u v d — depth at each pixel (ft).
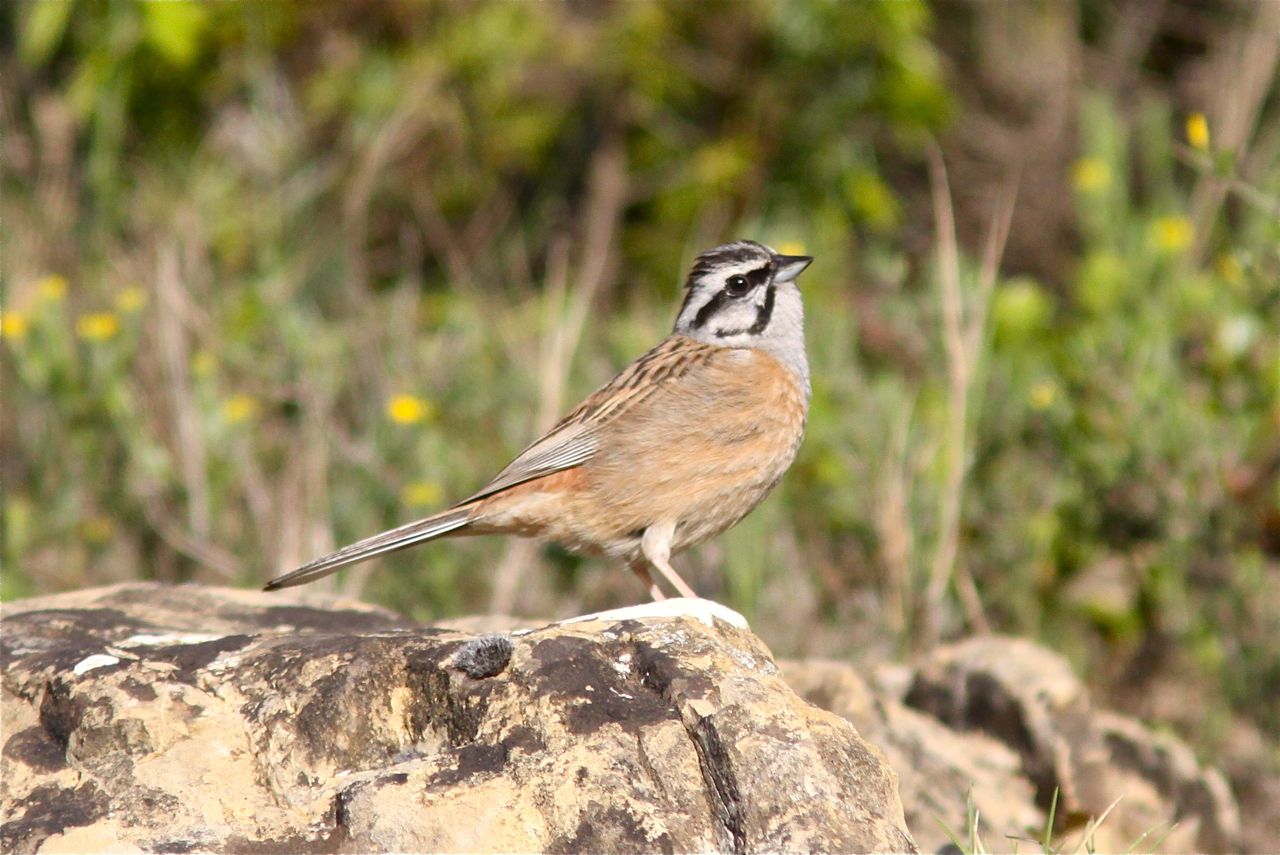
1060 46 57.00
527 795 19.42
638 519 28.76
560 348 42.34
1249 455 38.45
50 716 21.53
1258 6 55.06
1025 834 27.35
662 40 54.24
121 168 51.57
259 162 51.78
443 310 48.55
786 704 20.39
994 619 39.01
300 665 21.52
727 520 29.50
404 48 54.13
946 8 57.67
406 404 40.14
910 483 39.17
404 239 52.42
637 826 19.17
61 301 41.09
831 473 39.75
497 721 20.39
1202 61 58.23
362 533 39.22
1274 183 44.45
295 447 41.42
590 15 54.95
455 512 28.66
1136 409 38.63
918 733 28.89
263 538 39.40
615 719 20.20
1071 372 40.63
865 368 45.32
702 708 20.20
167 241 47.52
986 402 41.04
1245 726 37.06
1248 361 39.37
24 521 39.01
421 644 21.67
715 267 30.42
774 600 37.86
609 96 54.65
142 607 27.71
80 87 51.03
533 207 54.49
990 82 56.80
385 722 21.18
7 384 41.27
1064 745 28.81
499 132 54.03
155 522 39.58
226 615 27.53
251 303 45.06
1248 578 37.60
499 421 42.32
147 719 20.92
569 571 39.83
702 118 55.57
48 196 49.49
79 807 19.90
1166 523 38.09
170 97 53.06
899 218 54.60
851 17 53.06
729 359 29.35
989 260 42.16
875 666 31.76
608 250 52.90
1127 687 38.32
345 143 53.06
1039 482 39.58
